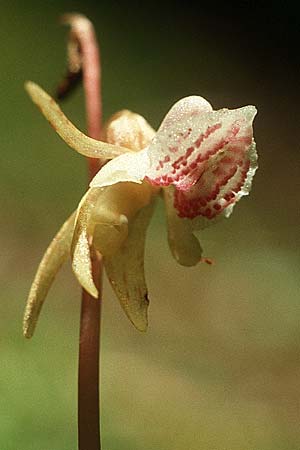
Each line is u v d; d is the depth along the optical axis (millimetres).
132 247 157
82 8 641
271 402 317
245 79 678
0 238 384
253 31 721
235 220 468
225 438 281
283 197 527
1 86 498
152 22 677
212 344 357
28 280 357
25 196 414
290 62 708
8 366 268
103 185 150
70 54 180
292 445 291
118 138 158
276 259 423
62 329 307
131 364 312
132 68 615
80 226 152
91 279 151
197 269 406
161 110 576
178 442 271
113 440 258
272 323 375
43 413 249
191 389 305
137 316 157
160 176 153
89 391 158
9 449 235
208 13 716
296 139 616
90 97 174
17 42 549
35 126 465
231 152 154
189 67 655
